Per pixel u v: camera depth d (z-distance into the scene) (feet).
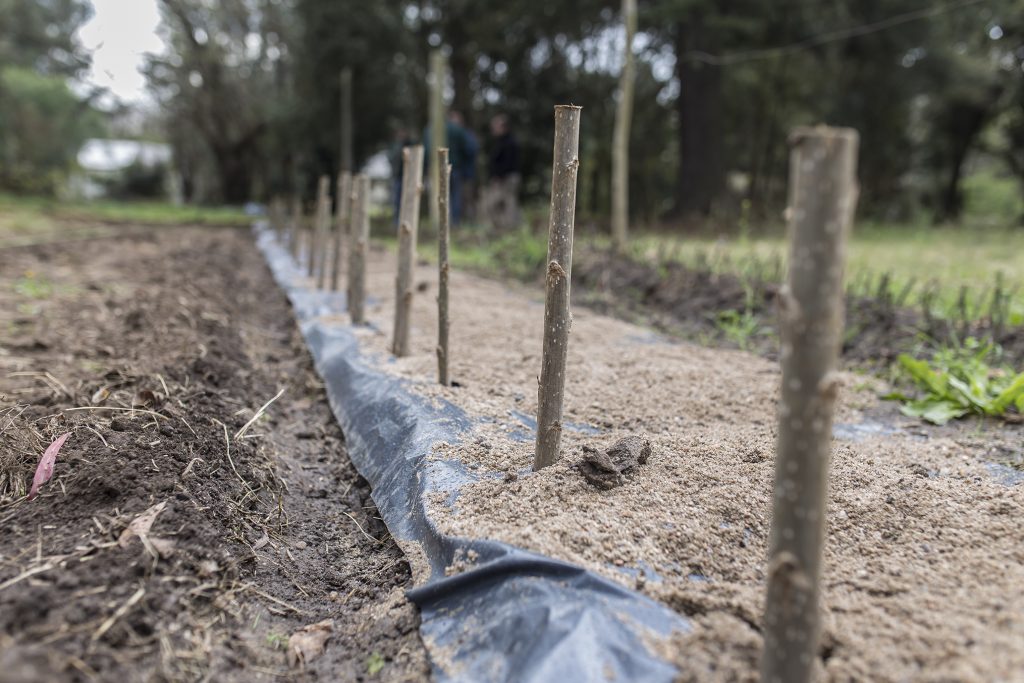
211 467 7.29
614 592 4.88
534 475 6.68
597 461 6.48
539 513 6.03
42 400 8.66
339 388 10.80
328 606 6.07
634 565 5.29
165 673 4.53
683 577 5.20
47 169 75.46
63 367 10.37
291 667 5.15
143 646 4.67
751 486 6.48
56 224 40.04
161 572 5.33
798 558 3.71
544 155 60.44
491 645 4.78
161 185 100.99
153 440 7.40
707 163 48.03
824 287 3.45
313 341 13.56
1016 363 11.16
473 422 8.39
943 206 77.87
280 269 23.38
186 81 81.56
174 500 6.22
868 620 4.57
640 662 4.25
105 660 4.42
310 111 63.00
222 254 27.66
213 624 5.22
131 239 32.65
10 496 6.40
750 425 8.50
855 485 6.64
